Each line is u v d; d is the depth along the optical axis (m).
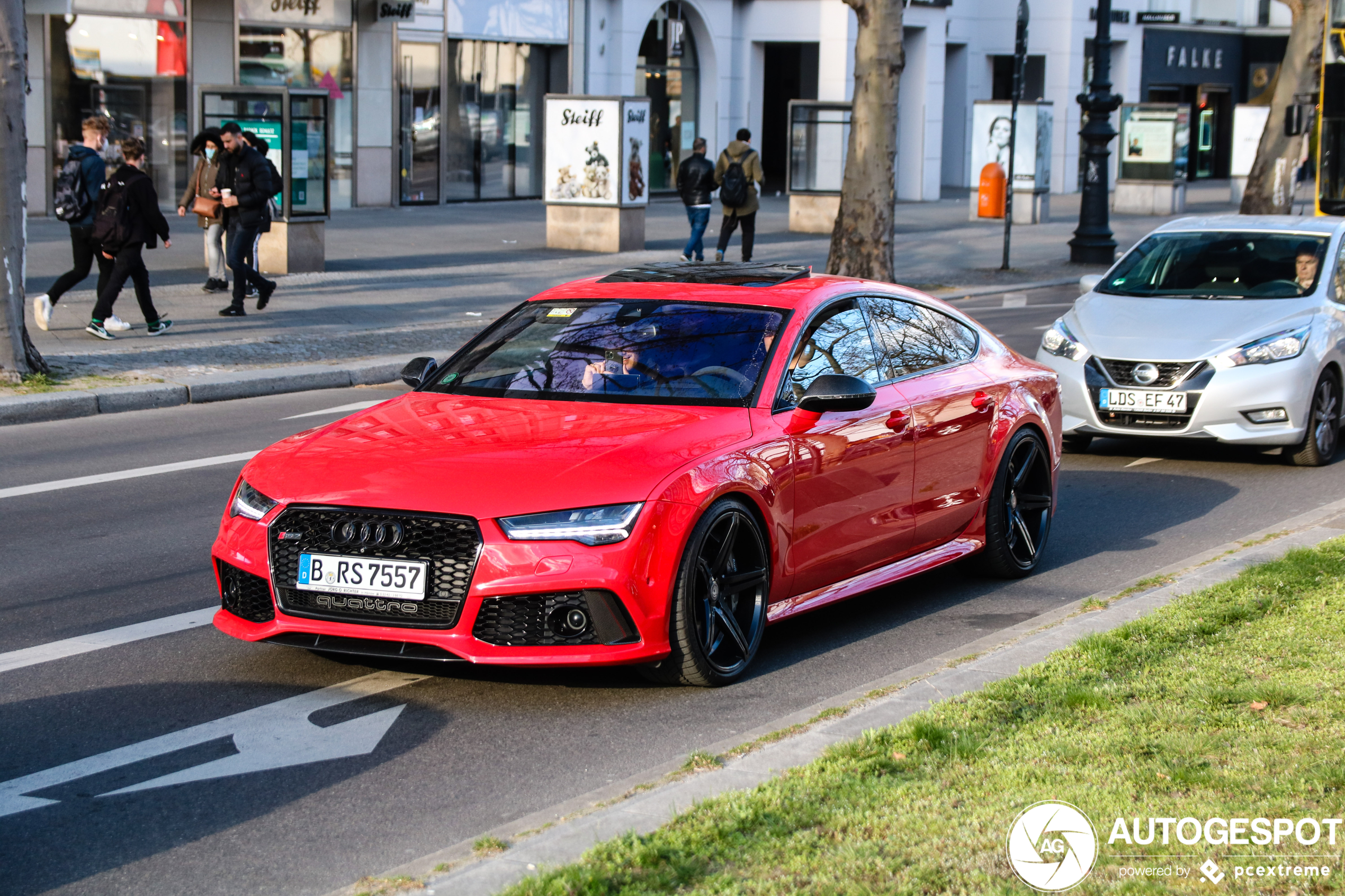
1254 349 10.43
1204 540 8.45
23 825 4.40
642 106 24.89
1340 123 18.58
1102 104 25.47
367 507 5.32
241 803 4.57
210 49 28.08
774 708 5.49
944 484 6.98
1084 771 4.41
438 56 32.44
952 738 4.66
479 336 6.91
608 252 24.91
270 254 20.53
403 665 5.95
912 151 42.00
